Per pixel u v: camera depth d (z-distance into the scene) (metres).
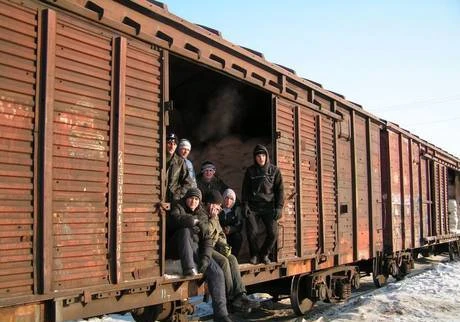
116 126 4.32
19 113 3.59
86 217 4.02
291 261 6.94
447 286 9.91
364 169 10.05
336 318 7.36
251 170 6.71
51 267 3.71
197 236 5.37
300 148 7.34
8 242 3.47
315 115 7.91
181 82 8.05
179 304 5.23
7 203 3.48
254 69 6.39
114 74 4.35
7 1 3.55
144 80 4.64
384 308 7.82
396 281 12.20
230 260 5.64
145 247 4.54
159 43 4.78
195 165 8.61
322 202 7.84
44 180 3.68
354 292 10.84
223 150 8.57
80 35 4.07
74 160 3.96
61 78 3.89
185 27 5.16
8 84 3.53
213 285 5.23
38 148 3.70
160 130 4.79
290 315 8.27
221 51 5.77
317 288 8.10
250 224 6.52
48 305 3.73
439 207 16.00
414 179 13.48
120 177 4.29
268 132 8.38
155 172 4.70
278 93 6.82
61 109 3.88
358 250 9.27
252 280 6.17
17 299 3.46
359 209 9.57
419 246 13.46
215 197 5.68
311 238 7.54
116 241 4.21
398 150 12.28
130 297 4.41
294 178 7.17
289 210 6.98
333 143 8.54
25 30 3.65
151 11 4.73
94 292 3.97
